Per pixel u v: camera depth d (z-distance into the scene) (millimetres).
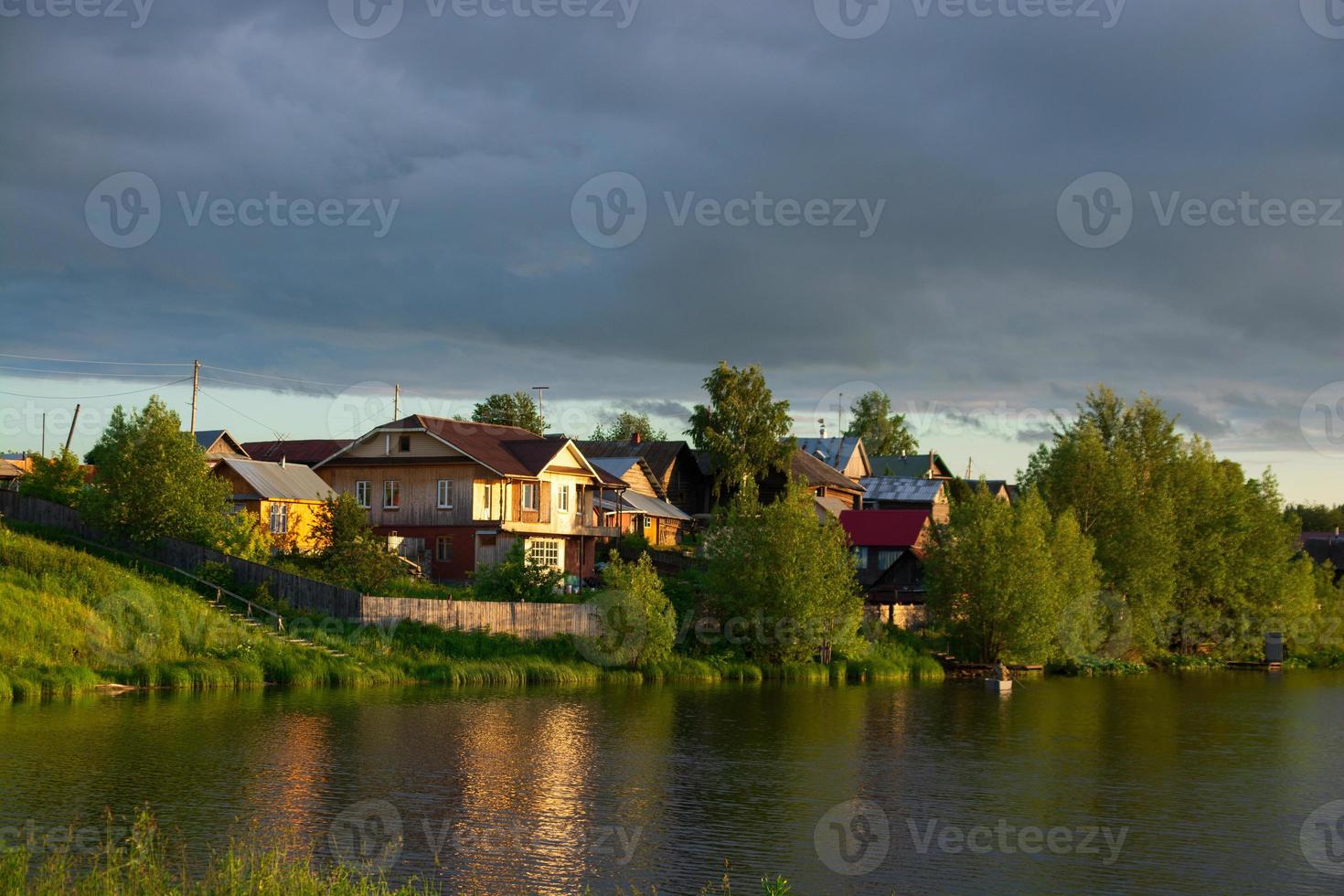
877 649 67562
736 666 60562
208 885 21000
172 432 57656
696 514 100000
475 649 54125
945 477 117875
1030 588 68312
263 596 52875
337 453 72250
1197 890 24750
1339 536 150500
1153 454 90000
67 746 34344
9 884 19719
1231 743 43500
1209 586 86688
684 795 31766
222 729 37906
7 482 73188
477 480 70125
